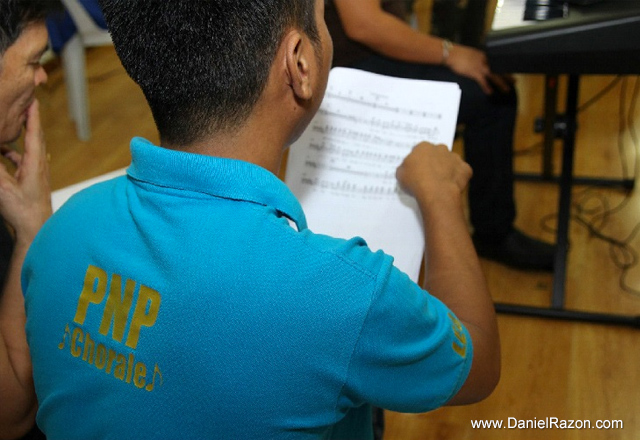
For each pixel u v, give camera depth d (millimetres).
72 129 2959
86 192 801
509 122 1972
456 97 1047
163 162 685
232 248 649
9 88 961
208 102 681
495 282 2164
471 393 795
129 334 680
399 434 1730
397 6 1994
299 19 703
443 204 945
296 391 648
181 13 655
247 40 662
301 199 1037
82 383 718
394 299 659
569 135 1979
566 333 1954
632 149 2648
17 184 1006
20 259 1002
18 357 958
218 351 641
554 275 2016
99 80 3334
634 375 1812
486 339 820
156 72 675
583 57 1500
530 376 1834
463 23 2135
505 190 2078
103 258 709
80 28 2699
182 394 659
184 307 648
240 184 667
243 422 654
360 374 667
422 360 695
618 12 1468
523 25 1527
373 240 1007
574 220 2352
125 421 686
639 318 1927
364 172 1036
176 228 671
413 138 1040
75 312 724
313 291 636
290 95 723
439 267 889
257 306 634
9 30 935
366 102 1051
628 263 2166
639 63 1483
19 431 1006
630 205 2398
